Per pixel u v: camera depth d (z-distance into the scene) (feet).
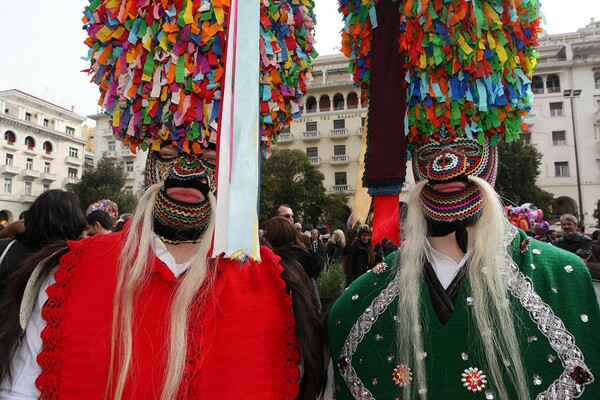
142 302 3.26
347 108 97.96
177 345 3.06
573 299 3.10
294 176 72.59
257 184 3.02
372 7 3.86
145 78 3.28
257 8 3.09
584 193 83.97
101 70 3.56
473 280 3.34
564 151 86.02
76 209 7.09
